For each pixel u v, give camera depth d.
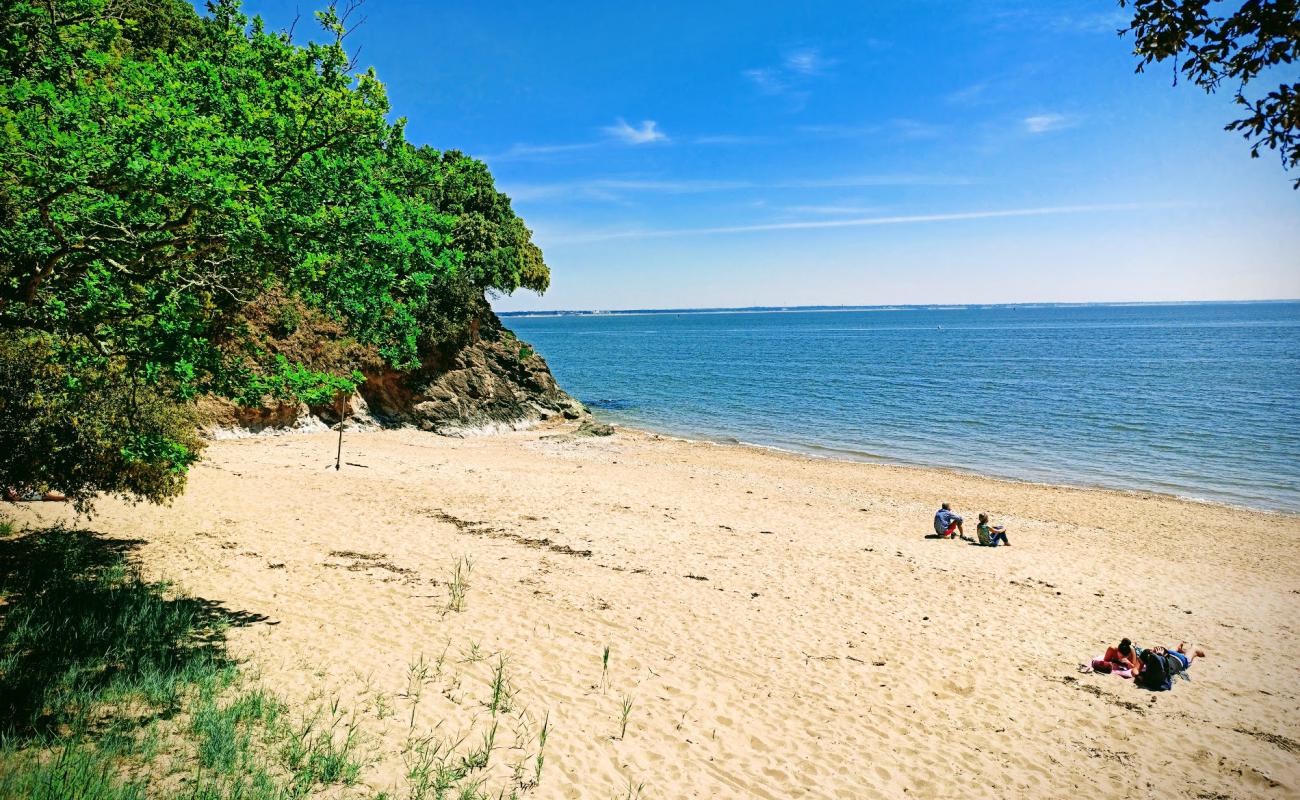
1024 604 13.81
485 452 32.34
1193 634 12.76
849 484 28.11
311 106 9.00
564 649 10.34
